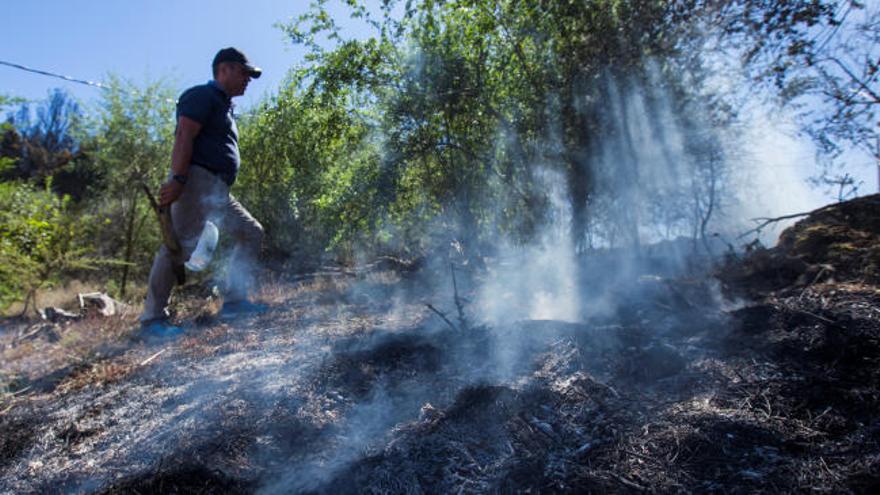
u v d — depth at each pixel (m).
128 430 2.69
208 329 4.48
